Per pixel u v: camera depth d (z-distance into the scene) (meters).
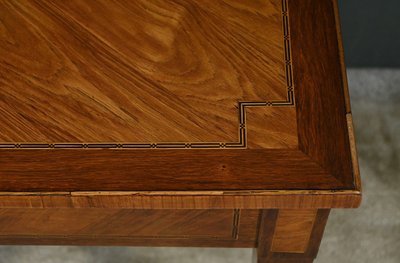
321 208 0.69
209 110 0.71
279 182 0.66
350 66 1.23
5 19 0.78
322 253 1.10
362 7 1.12
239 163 0.68
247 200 0.66
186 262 1.09
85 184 0.67
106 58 0.75
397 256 1.09
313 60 0.74
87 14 0.78
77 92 0.73
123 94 0.72
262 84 0.73
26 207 0.69
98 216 0.75
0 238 0.80
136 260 1.10
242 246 0.80
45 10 0.78
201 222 0.76
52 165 0.68
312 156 0.68
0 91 0.73
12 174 0.68
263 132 0.70
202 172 0.67
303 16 0.77
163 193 0.66
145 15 0.78
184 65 0.74
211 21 0.77
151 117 0.71
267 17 0.77
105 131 0.70
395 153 1.18
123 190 0.67
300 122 0.70
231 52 0.75
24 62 0.75
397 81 1.22
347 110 0.71
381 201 1.14
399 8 1.12
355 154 0.68
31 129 0.70
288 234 0.75
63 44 0.76
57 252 1.11
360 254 1.10
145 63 0.74
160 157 0.69
